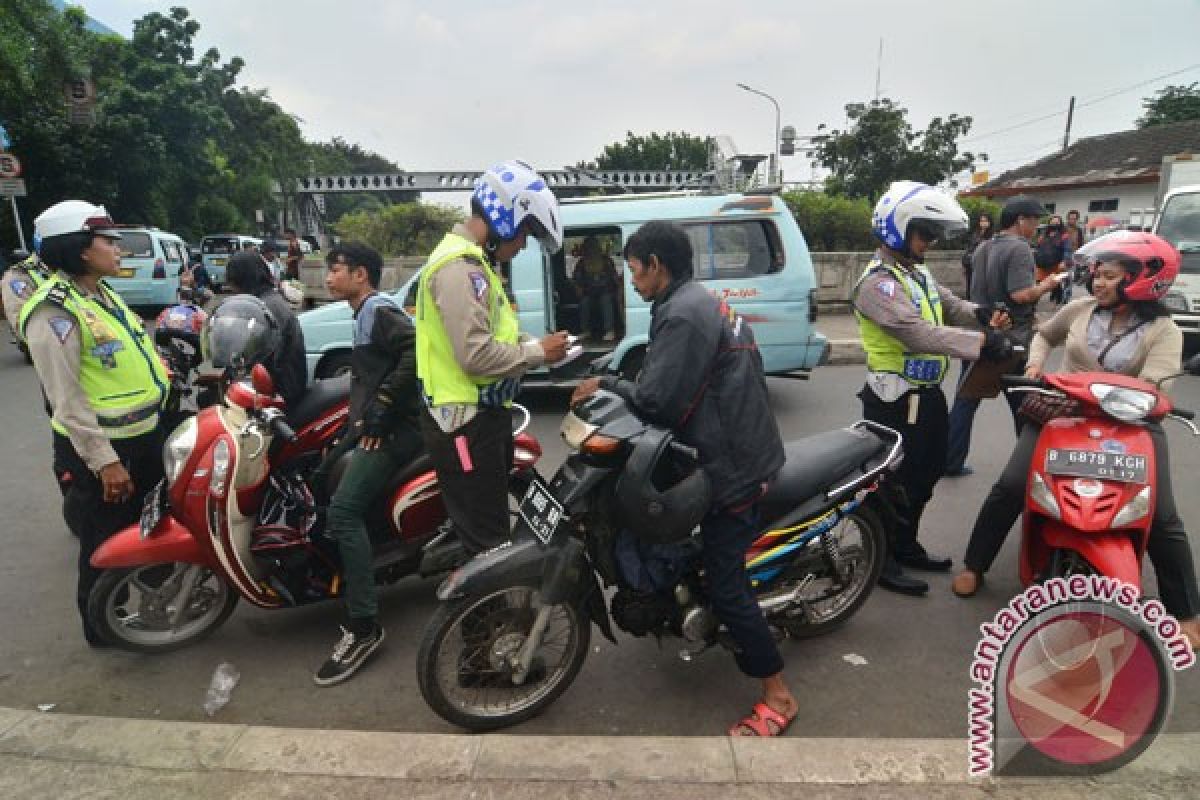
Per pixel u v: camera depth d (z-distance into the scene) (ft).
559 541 7.88
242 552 9.38
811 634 9.96
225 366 10.07
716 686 9.04
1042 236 34.30
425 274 7.88
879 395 10.68
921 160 71.26
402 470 10.06
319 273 43.78
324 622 10.74
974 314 11.18
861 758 7.01
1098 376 8.74
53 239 8.75
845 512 9.46
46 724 7.82
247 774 7.02
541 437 19.62
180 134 73.82
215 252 69.21
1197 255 26.68
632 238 7.47
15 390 25.72
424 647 7.63
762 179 47.11
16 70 57.93
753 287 20.15
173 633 10.02
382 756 7.17
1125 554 8.18
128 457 9.51
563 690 8.50
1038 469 8.96
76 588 11.81
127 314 9.83
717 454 7.50
